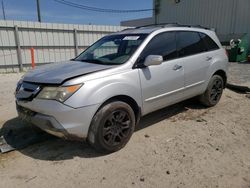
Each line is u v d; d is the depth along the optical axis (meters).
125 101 3.87
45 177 3.12
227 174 3.12
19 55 12.58
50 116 3.25
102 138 3.48
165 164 3.35
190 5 20.41
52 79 3.34
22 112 3.66
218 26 18.67
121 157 3.54
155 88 4.12
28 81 3.58
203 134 4.26
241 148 3.78
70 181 3.03
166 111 5.42
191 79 4.82
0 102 6.34
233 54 14.92
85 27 14.41
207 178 3.04
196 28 5.18
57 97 3.21
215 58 5.37
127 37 4.44
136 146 3.85
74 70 3.63
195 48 4.99
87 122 3.33
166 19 22.77
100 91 3.38
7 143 3.93
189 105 5.81
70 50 14.23
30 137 4.08
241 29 17.28
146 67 3.99
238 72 10.49
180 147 3.80
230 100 6.30
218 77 5.55
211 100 5.54
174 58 4.50
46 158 3.55
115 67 3.69
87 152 3.70
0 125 4.70
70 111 3.19
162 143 3.94
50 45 13.47
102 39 4.98
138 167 3.29
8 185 2.97
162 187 2.89
